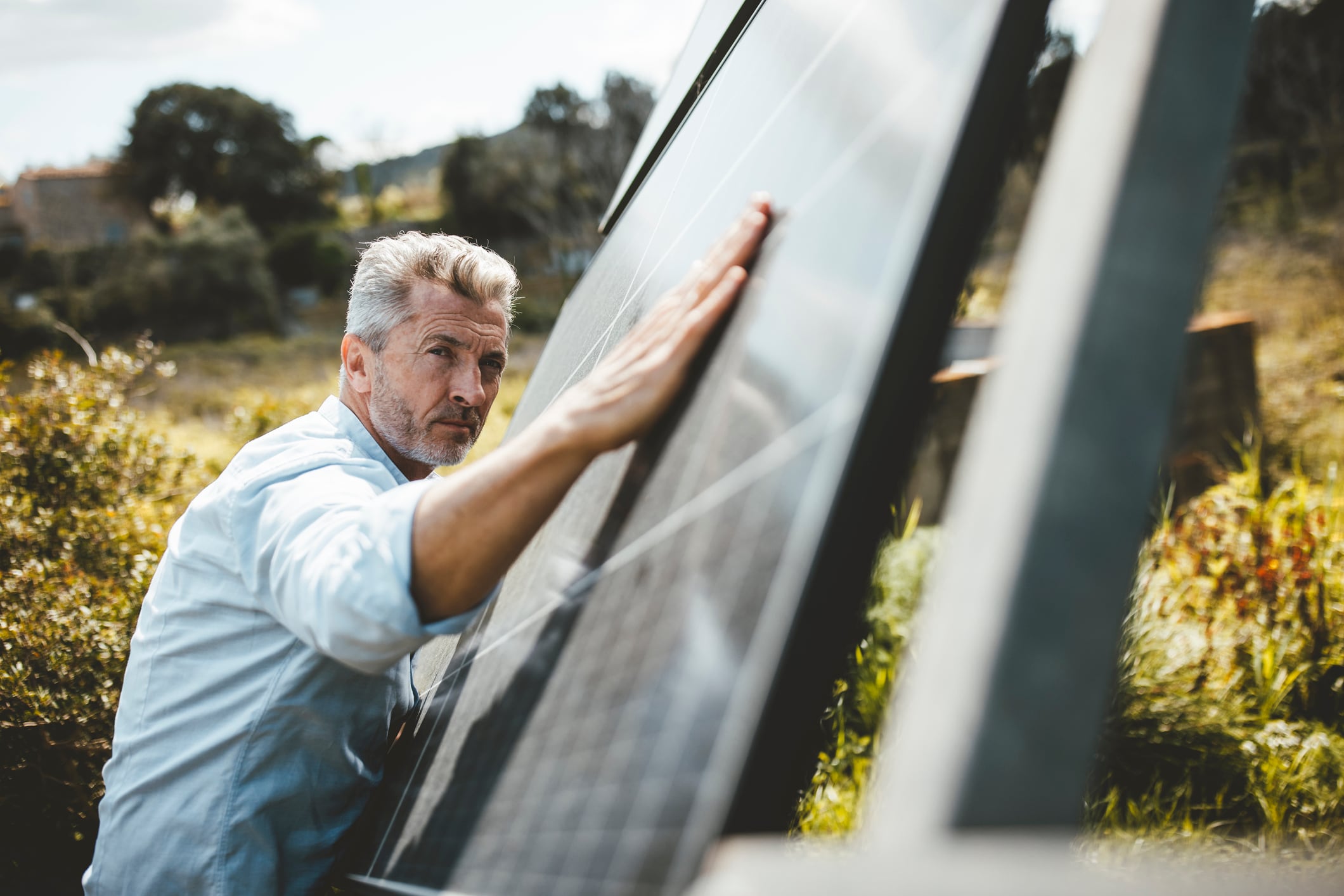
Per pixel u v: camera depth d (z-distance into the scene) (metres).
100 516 3.33
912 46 0.72
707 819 0.45
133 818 1.43
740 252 0.87
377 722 1.49
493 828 0.70
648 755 0.53
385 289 1.64
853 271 0.61
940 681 0.36
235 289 38.28
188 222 43.84
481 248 1.76
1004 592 0.36
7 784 2.51
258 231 49.66
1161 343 0.42
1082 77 0.53
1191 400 4.59
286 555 1.14
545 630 0.89
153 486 3.90
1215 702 2.40
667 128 1.94
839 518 0.50
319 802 1.43
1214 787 2.19
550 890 0.55
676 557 0.65
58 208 50.22
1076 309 0.42
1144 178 0.46
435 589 0.94
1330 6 9.83
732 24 1.70
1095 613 0.36
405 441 1.69
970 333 2.20
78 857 2.57
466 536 0.91
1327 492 3.51
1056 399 0.40
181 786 1.40
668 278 1.20
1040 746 0.34
